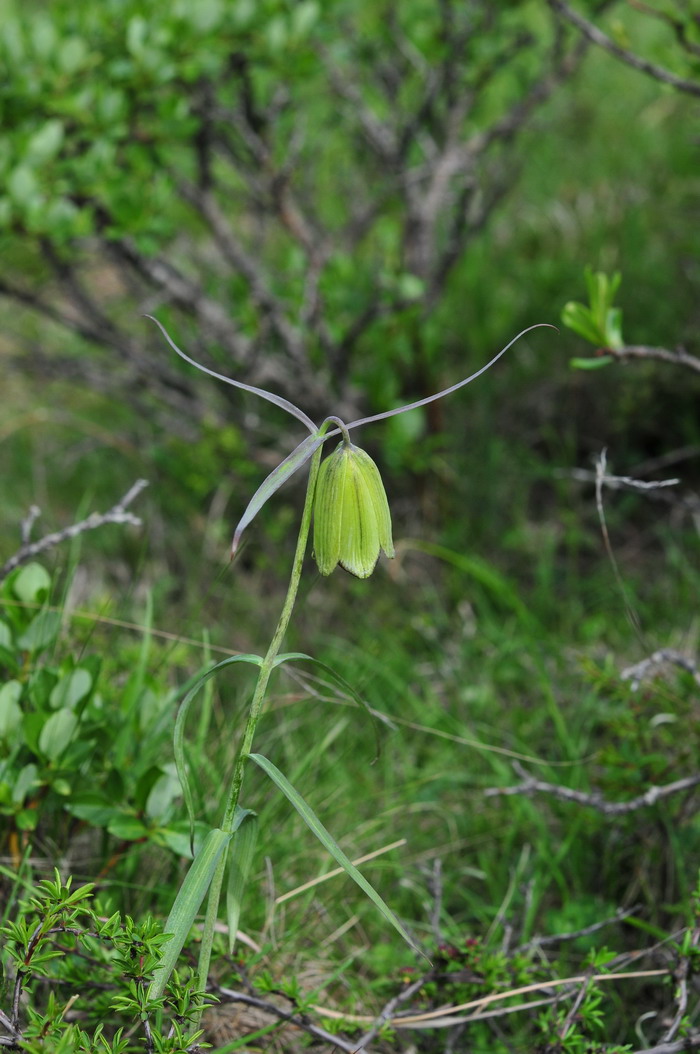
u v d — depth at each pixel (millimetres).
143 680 2479
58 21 3736
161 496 4621
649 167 6230
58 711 2223
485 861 2869
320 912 2646
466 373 4996
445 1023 2143
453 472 4473
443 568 4277
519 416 4895
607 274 5250
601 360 2633
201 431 4457
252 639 3854
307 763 2840
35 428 5191
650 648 3555
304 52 3836
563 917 2674
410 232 4418
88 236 3834
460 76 4316
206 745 2848
